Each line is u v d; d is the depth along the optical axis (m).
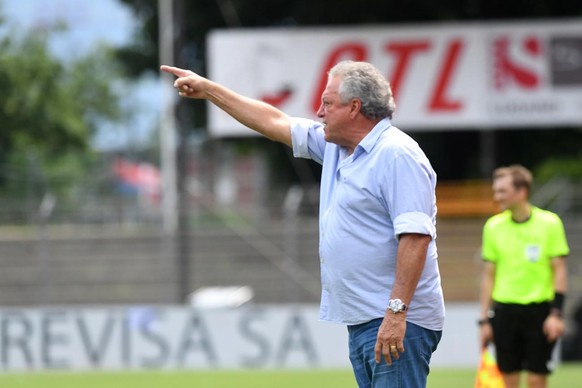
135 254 62.59
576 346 47.84
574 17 83.38
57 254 62.53
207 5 87.88
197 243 62.09
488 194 65.38
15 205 73.31
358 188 16.27
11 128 83.94
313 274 61.19
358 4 82.62
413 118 63.91
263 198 69.12
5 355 48.78
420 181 16.00
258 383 40.72
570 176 83.81
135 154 102.88
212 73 64.94
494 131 81.69
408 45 63.88
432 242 16.53
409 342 16.34
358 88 16.34
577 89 63.53
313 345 48.09
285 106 64.50
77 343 48.81
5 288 61.75
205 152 105.62
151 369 47.66
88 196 78.44
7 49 82.81
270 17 87.50
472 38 63.66
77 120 90.38
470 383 39.75
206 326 48.56
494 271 27.64
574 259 60.12
